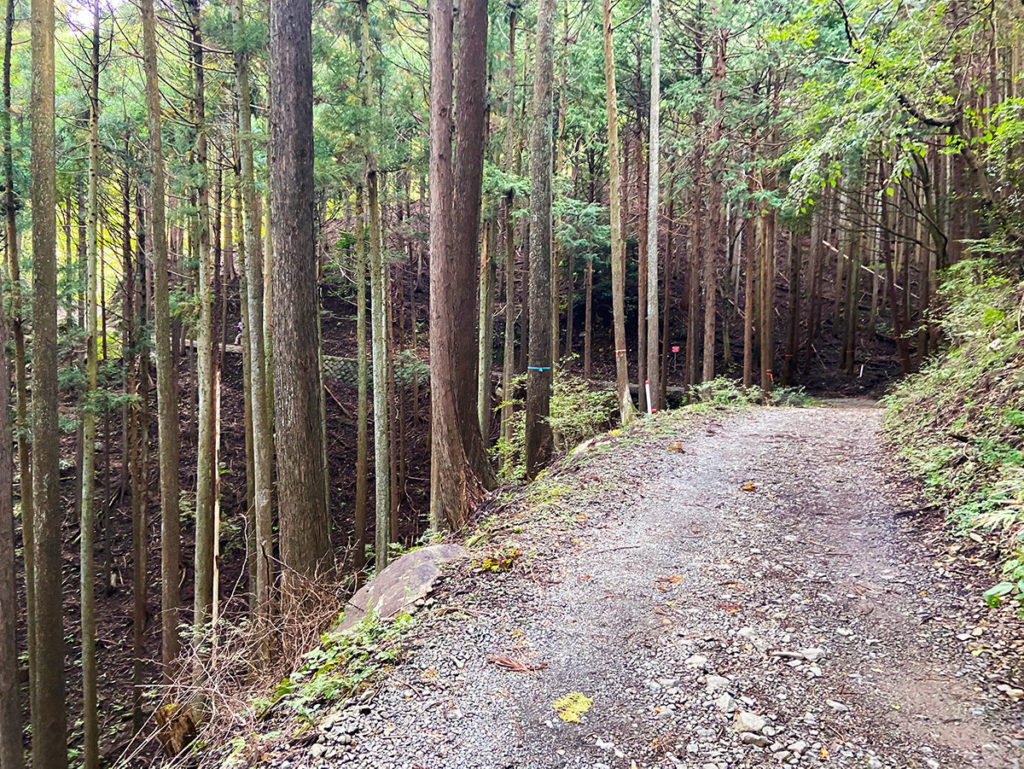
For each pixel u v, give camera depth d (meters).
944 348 10.87
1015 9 6.89
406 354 18.78
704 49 16.61
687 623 3.67
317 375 6.82
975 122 7.67
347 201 16.27
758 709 2.76
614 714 2.82
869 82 7.20
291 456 6.57
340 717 2.90
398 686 3.14
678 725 2.69
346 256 17.22
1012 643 3.04
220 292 20.00
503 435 15.51
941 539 4.45
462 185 7.67
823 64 12.73
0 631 6.23
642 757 2.49
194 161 10.30
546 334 11.19
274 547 12.70
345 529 17.92
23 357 9.46
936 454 5.92
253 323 10.09
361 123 11.34
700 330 23.59
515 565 4.73
